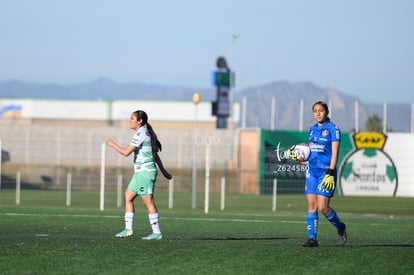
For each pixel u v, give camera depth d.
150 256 30.64
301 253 31.92
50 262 28.91
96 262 29.11
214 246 34.19
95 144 124.50
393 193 108.44
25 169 120.12
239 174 113.25
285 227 49.62
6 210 62.97
